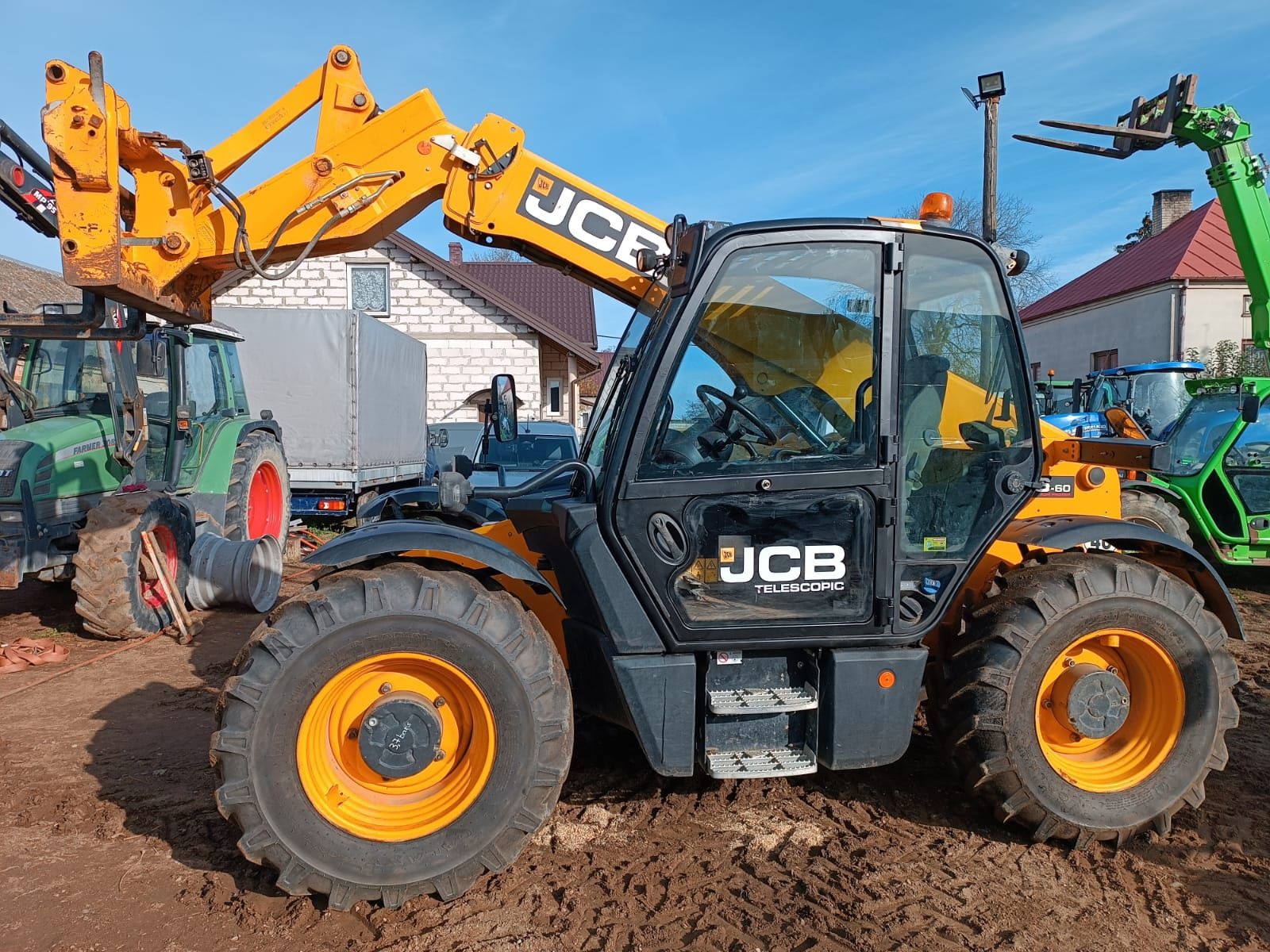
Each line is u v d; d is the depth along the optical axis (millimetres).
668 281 3271
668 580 3000
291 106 3596
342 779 2861
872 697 3084
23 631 6328
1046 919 2797
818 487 3039
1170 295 22375
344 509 10750
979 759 3213
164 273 3426
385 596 2760
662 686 2994
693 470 3014
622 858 3131
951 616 3461
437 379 16984
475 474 7668
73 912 2783
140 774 3865
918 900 2887
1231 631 3570
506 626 2814
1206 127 6039
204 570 6664
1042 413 13023
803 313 3055
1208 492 8031
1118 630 3223
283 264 3627
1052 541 3266
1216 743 3291
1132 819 3213
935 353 3148
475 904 2838
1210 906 2883
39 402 6371
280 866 2701
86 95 3119
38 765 3963
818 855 3166
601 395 3652
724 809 3516
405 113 3615
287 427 10492
